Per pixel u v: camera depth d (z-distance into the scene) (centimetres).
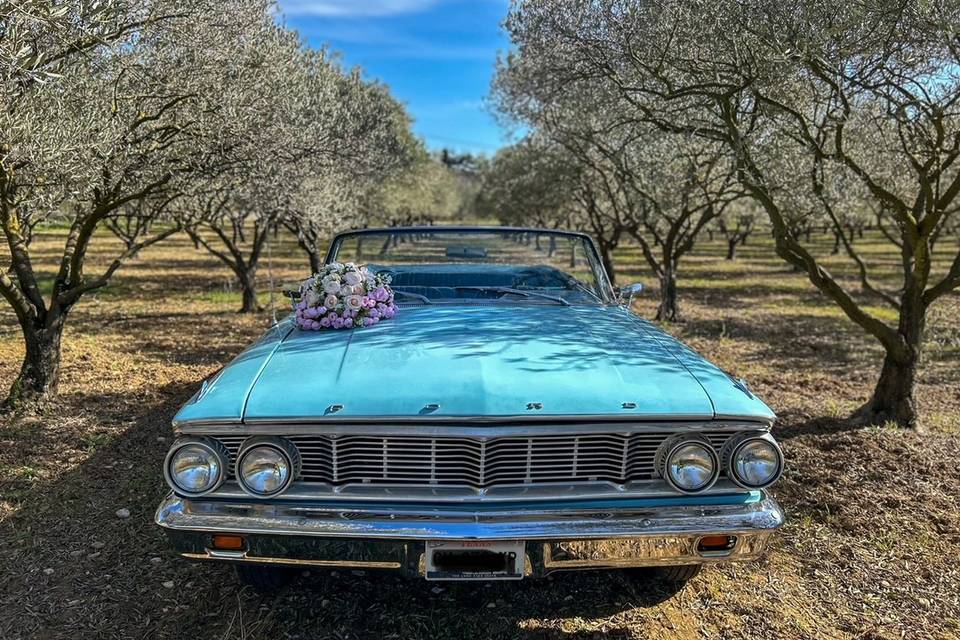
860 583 268
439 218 4119
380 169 1066
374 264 377
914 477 378
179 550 205
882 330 461
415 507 204
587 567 206
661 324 1009
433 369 224
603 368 231
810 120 470
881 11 327
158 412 478
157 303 1138
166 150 484
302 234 998
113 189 462
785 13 351
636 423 206
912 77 421
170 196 540
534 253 378
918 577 273
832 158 449
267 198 636
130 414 471
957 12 329
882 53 377
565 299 352
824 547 297
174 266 1927
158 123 494
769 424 214
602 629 237
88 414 467
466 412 199
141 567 271
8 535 295
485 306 329
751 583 267
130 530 300
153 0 411
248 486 199
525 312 315
